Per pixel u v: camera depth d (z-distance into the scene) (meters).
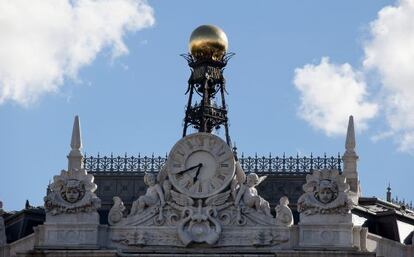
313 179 97.19
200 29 111.50
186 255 96.06
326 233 96.38
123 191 109.62
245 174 102.19
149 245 96.81
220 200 97.12
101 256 96.12
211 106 112.06
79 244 97.06
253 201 96.88
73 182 97.75
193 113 112.25
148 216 97.25
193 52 111.81
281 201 96.94
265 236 96.44
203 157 97.75
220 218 96.94
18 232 104.31
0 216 103.00
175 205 97.25
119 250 96.81
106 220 104.75
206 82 111.50
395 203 112.56
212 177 97.38
